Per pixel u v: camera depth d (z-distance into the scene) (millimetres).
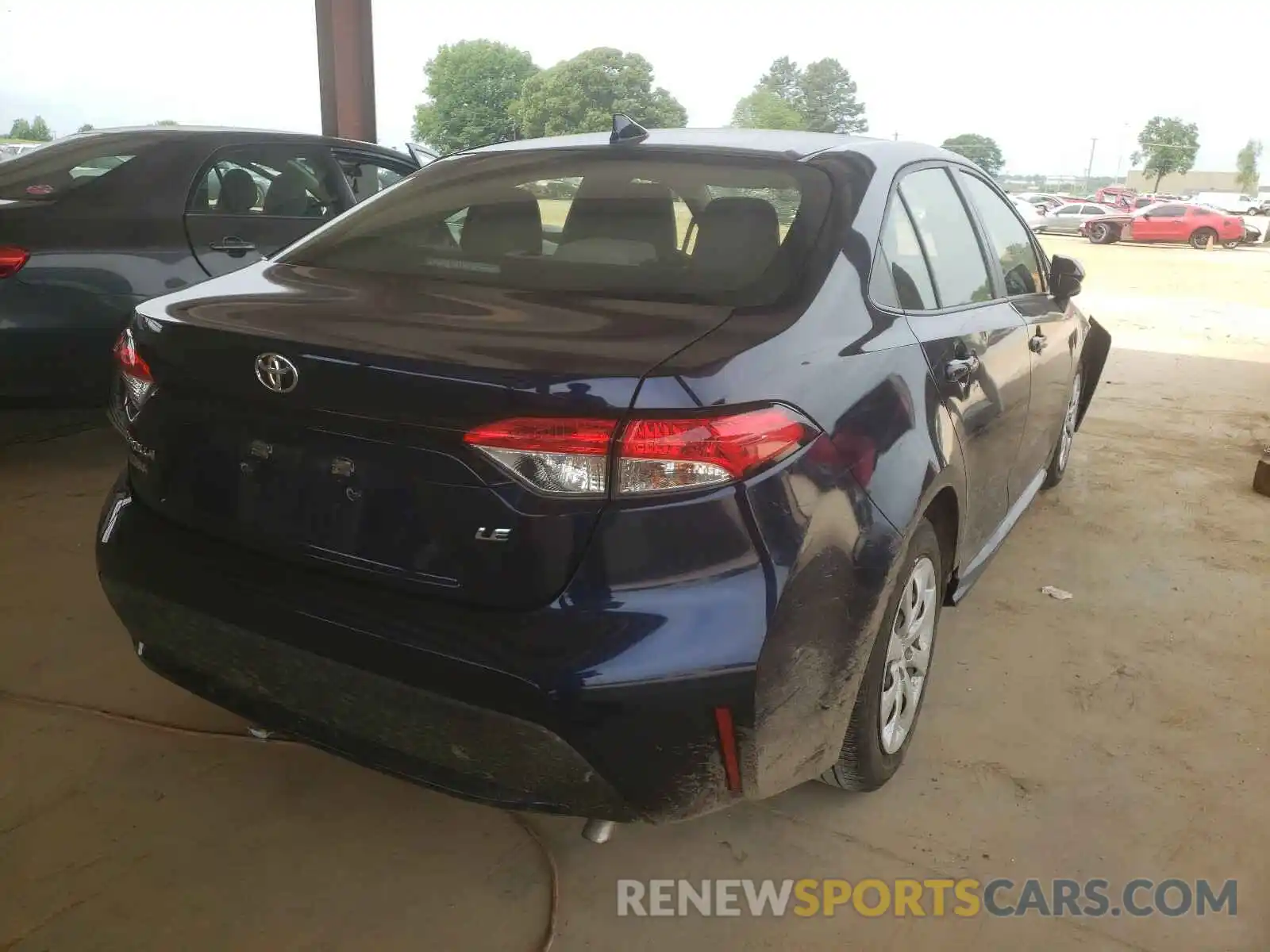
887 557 1860
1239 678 2926
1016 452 3035
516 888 2002
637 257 2023
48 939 1813
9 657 2750
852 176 2260
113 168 4062
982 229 2977
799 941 1899
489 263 2074
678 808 1679
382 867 2043
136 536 1965
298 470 1736
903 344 2102
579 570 1542
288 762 2367
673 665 1539
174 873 1996
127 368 1979
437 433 1568
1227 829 2252
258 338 1709
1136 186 95750
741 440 1557
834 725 1883
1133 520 4250
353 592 1687
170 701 2586
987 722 2648
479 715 1581
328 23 7824
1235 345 9375
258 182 4527
